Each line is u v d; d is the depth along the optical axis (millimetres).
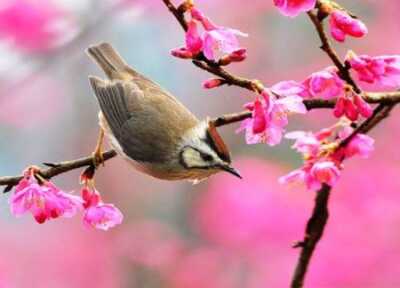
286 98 6672
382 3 16453
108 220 7258
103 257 16109
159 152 8773
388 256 14055
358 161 14352
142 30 17344
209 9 17047
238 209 14961
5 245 16109
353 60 6695
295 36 17438
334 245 14094
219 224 15133
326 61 17156
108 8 12766
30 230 16312
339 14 6602
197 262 15398
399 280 14008
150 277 15852
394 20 16453
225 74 6676
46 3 12703
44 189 7051
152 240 15961
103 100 8789
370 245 14102
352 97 6734
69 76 17062
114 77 9055
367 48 16547
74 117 17516
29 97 17250
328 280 14031
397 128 14688
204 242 15406
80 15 12820
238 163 15328
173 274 15625
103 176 17516
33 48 12797
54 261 16125
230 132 16672
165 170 8859
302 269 7859
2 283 15719
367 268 14070
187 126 8852
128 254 16031
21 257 16094
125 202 17172
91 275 16062
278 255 14828
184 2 6621
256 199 14898
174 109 8953
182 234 16062
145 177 17406
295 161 16234
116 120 8781
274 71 17250
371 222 14148
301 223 14711
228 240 15125
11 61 12844
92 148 17406
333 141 7457
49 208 7000
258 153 16469
